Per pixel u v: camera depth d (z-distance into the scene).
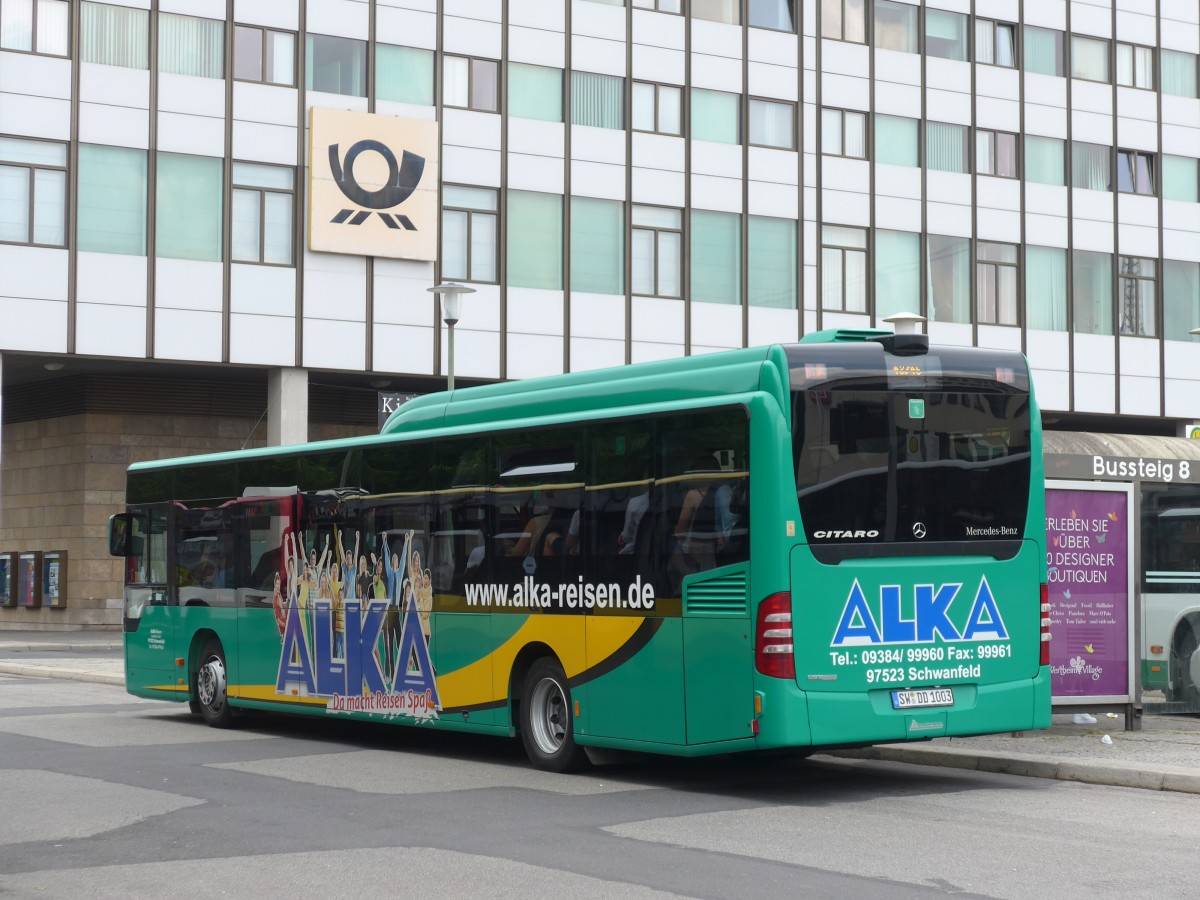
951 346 12.23
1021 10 45.19
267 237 36.19
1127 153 46.56
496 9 38.78
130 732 17.05
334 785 12.35
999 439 12.34
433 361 37.72
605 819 10.49
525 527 13.53
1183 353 46.84
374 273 37.16
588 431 12.94
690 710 11.84
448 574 14.38
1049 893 7.93
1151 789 11.98
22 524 41.62
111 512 39.41
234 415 40.66
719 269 41.09
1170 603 16.09
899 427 11.89
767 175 41.72
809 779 12.73
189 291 35.38
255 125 36.16
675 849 9.27
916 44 43.84
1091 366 45.62
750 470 11.46
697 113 41.03
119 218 34.81
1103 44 46.31
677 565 12.01
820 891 7.97
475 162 38.47
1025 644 12.40
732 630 11.53
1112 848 9.27
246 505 17.42
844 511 11.59
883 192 43.19
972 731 12.05
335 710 15.83
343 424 41.00
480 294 38.38
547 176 39.25
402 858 8.98
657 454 12.28
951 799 11.50
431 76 38.09
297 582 16.48
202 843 9.56
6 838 9.82
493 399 14.41
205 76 35.78
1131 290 46.38
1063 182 45.56
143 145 35.09
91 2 34.81
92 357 34.50
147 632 19.03
